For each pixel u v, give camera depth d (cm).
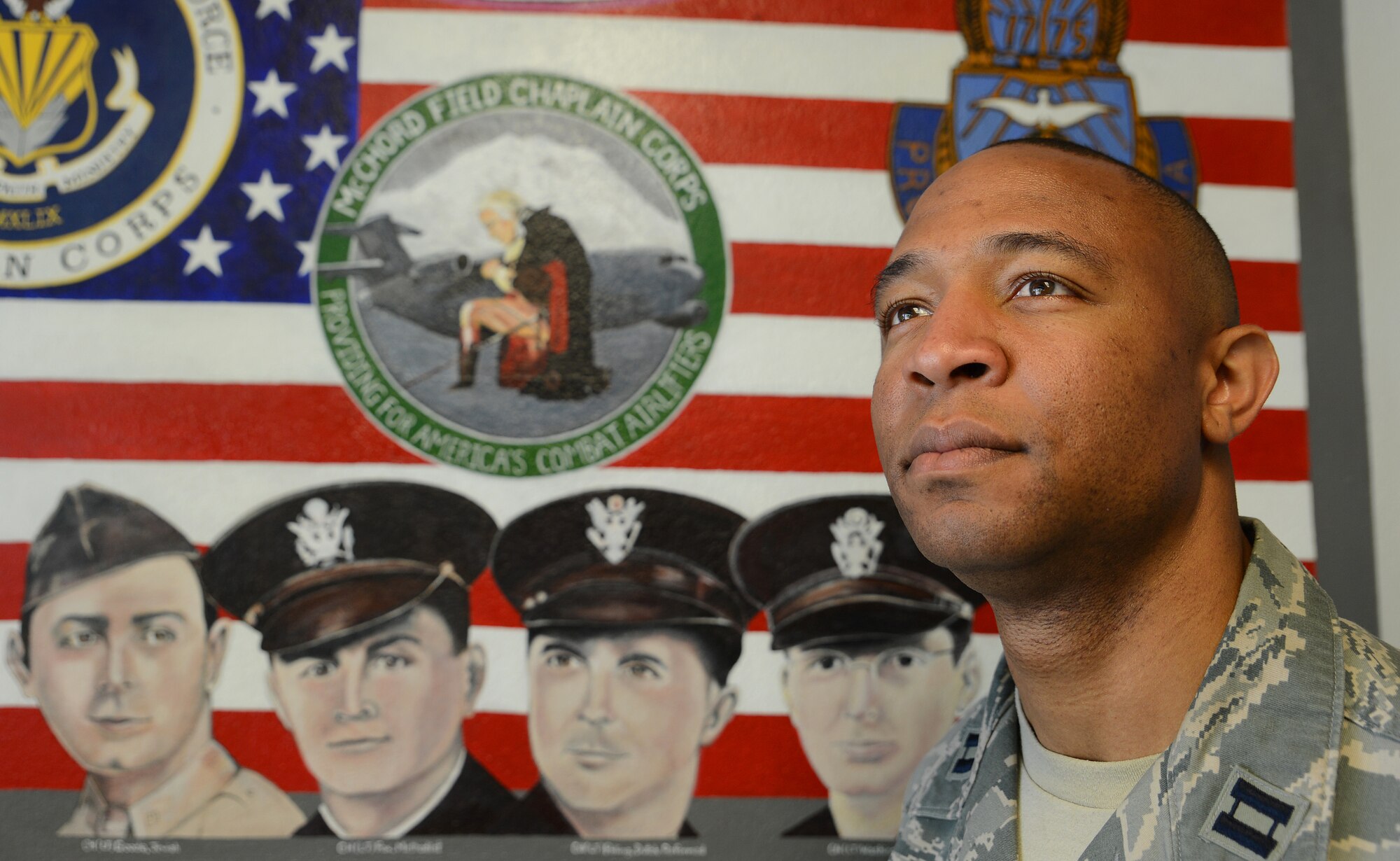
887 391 67
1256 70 128
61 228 121
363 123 124
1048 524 59
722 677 119
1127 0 129
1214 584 66
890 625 120
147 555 117
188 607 117
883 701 119
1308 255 126
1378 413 124
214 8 124
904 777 118
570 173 125
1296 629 64
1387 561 122
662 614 120
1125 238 65
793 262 125
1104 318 62
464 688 118
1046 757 71
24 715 114
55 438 118
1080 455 59
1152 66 128
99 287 120
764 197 125
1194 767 61
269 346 121
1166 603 65
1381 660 63
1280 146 127
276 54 124
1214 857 59
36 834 113
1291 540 122
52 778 114
